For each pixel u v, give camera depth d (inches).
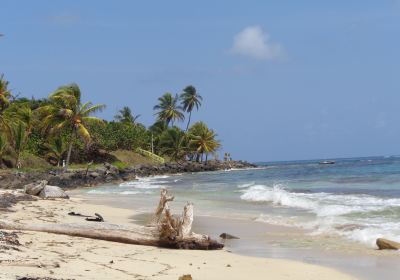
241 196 1055.0
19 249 372.8
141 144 3297.2
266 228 622.8
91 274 315.6
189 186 1593.3
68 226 496.4
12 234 449.7
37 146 2486.5
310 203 849.5
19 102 2822.3
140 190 1485.0
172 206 922.1
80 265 344.2
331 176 1831.9
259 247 498.6
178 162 3248.0
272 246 502.0
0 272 277.3
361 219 636.1
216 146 3528.5
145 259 398.3
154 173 2726.4
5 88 2201.0
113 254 409.1
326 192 1084.5
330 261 420.5
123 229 486.9
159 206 507.8
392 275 366.3
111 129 3048.7
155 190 1469.0
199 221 708.7
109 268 346.6
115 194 1328.7
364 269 388.2
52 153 2539.4
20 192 1107.3
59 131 2246.6
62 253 386.0
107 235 484.4
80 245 438.0
